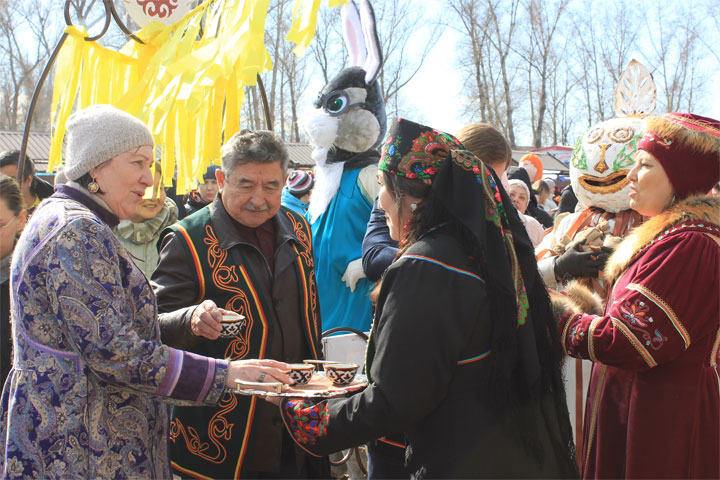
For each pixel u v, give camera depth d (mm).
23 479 1778
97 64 3180
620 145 2846
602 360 2254
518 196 4047
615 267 2400
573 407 2951
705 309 2191
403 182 1886
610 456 2434
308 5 2652
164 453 2033
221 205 2482
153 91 2867
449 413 1755
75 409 1796
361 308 3521
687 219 2260
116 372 1796
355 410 1775
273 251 2561
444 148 1855
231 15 2930
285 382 1961
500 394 1736
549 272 2758
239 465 2332
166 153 2955
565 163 16547
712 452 2246
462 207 1769
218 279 2357
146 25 3230
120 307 1824
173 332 2170
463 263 1755
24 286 1809
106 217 1943
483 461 1725
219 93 3055
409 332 1699
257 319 2383
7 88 23359
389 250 2898
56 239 1782
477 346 1760
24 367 1827
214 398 1903
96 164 1890
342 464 3701
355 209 3652
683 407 2246
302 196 5336
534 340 1819
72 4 3242
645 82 3137
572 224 3061
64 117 3139
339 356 3113
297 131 27219
